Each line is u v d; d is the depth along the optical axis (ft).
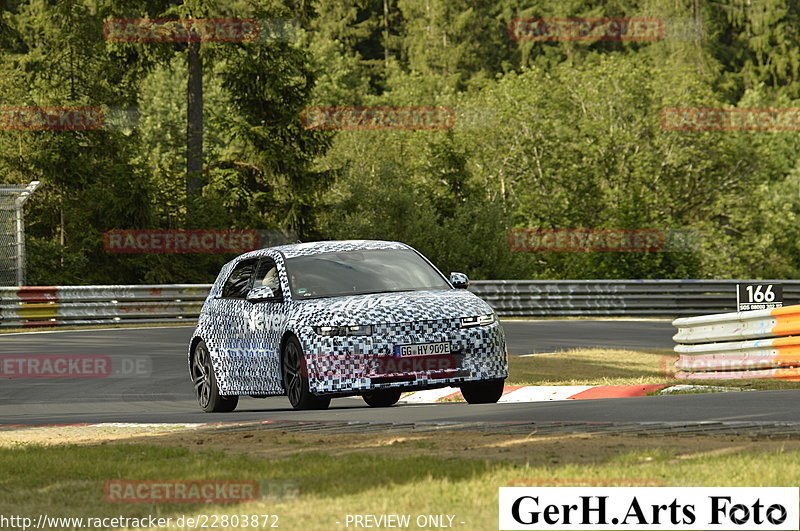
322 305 118.83
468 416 105.09
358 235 534.78
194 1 451.53
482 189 641.81
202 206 467.93
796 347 144.46
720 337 155.22
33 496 69.87
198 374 138.21
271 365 123.13
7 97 501.15
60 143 468.34
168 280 457.68
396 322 115.96
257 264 133.59
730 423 91.40
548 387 141.49
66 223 480.64
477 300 122.31
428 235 558.97
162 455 85.46
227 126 479.82
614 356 209.77
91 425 113.70
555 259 578.66
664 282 352.08
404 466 73.61
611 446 81.30
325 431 96.84
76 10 491.72
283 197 497.87
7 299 292.40
